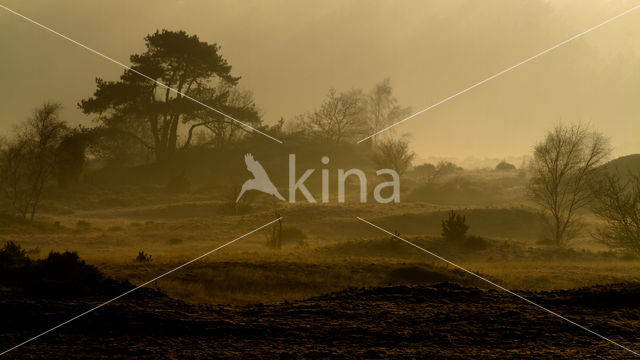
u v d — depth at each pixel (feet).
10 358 25.82
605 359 26.45
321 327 31.86
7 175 185.78
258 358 26.13
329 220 166.40
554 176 141.28
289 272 69.92
